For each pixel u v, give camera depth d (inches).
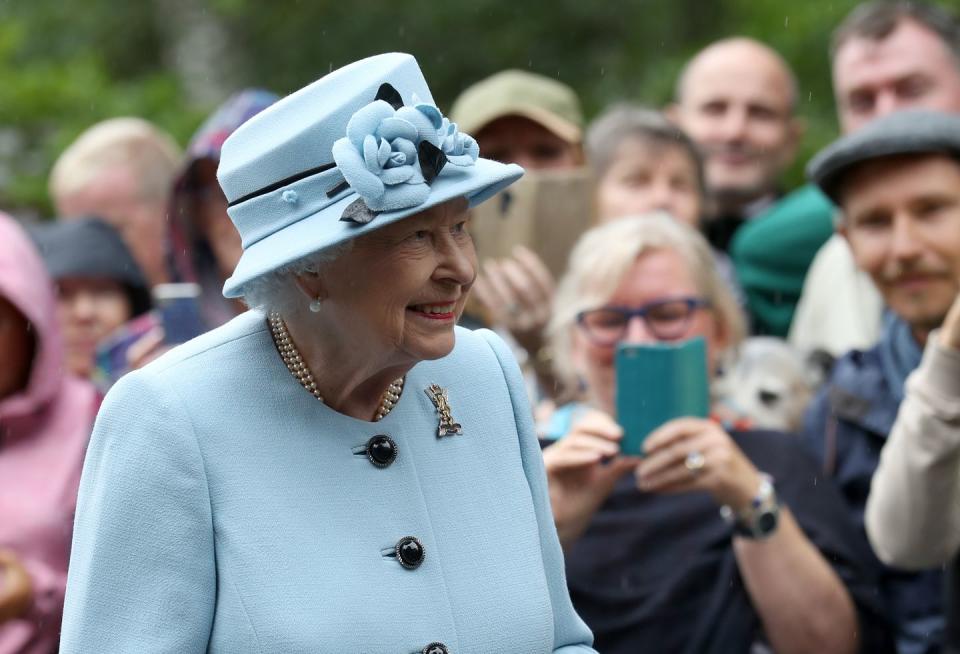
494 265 633.0
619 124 733.3
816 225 761.0
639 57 1820.9
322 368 360.8
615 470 502.9
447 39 1891.0
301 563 345.1
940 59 727.1
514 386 391.2
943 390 504.4
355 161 327.9
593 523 531.5
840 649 509.4
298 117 345.4
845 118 759.1
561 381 572.4
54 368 595.5
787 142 876.6
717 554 522.6
